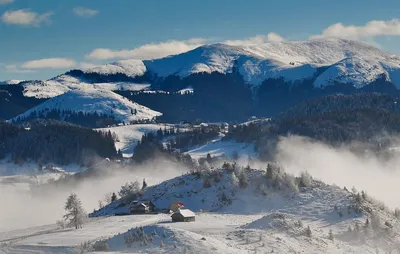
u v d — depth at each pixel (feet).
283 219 385.70
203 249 304.71
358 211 447.01
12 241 403.95
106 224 452.35
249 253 309.42
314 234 376.07
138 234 330.95
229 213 490.90
